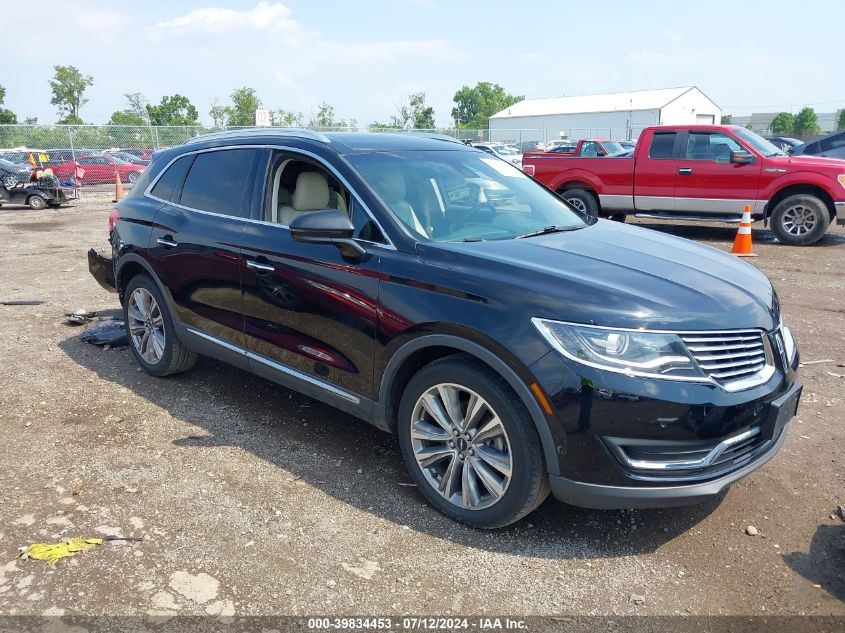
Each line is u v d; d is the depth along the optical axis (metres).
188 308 4.68
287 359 4.03
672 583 2.92
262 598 2.80
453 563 3.04
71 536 3.21
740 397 2.93
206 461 3.96
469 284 3.15
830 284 8.46
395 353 3.40
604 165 12.47
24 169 18.58
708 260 3.73
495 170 4.61
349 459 3.99
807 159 11.10
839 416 4.55
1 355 5.80
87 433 4.31
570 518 3.40
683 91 68.69
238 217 4.32
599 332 2.85
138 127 25.81
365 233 3.65
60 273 9.27
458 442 3.29
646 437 2.83
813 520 3.38
